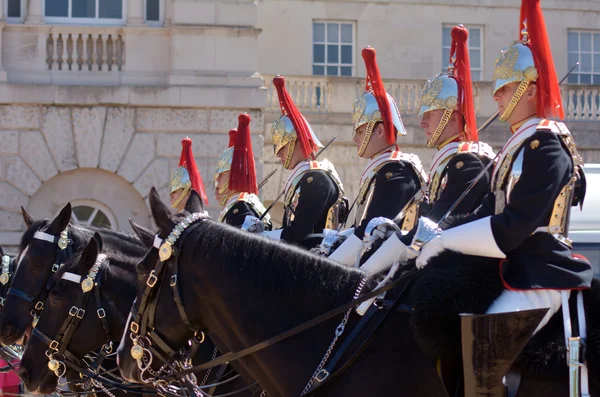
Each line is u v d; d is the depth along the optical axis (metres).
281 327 6.62
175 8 23.80
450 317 6.06
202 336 7.14
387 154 9.13
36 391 9.59
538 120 6.33
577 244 12.98
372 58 9.41
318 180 10.10
